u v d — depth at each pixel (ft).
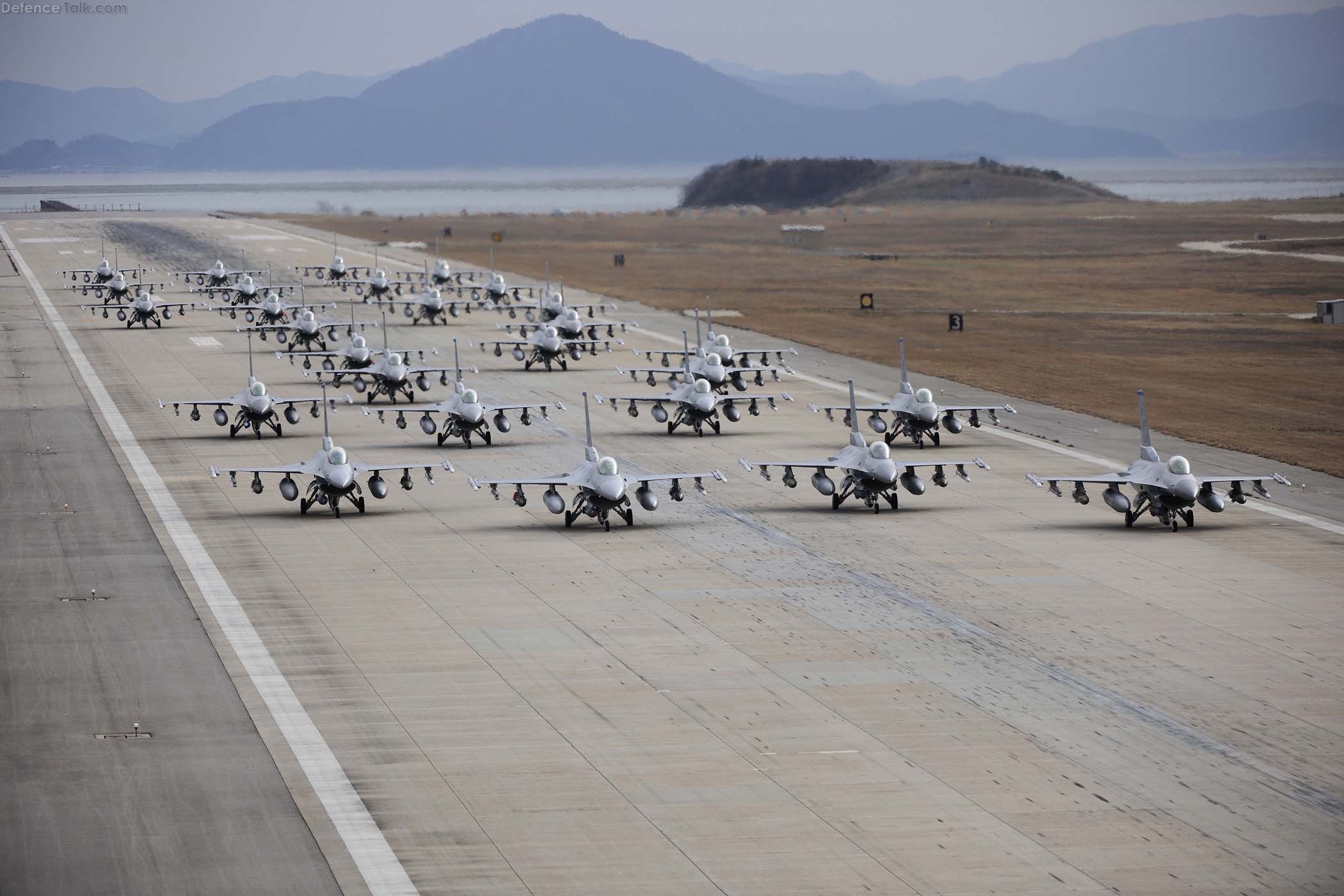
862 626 649.61
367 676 586.45
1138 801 464.24
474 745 513.86
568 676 584.81
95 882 412.98
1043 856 427.33
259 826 449.06
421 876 417.49
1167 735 519.60
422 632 643.04
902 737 519.60
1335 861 422.00
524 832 444.96
